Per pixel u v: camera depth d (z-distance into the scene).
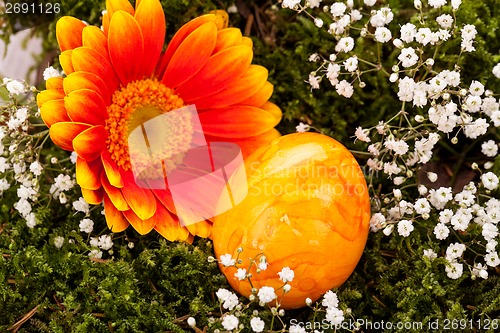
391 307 0.51
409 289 0.50
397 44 0.50
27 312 0.50
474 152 0.54
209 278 0.51
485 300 0.50
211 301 0.51
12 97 0.51
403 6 0.54
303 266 0.48
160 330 0.50
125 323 0.50
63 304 0.50
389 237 0.52
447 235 0.50
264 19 0.55
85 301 0.50
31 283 0.50
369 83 0.54
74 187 0.53
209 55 0.50
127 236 0.52
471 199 0.50
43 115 0.48
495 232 0.50
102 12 0.52
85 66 0.49
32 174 0.52
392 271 0.51
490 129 0.53
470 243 0.51
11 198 0.53
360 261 0.52
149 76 0.51
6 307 0.50
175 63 0.50
